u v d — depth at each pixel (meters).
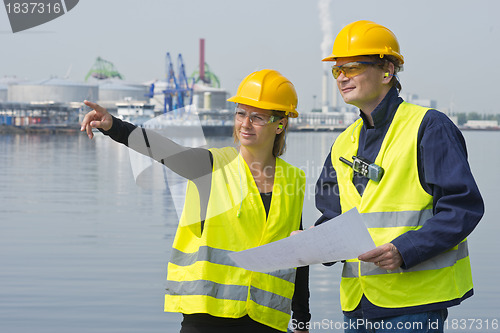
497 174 26.23
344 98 2.66
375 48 2.61
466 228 2.38
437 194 2.47
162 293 6.37
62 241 9.70
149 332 5.18
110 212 13.69
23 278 7.01
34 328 5.26
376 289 2.56
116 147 58.88
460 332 5.14
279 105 2.85
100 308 5.84
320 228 2.36
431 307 2.47
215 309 2.74
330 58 2.68
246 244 2.77
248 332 2.78
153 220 12.29
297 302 3.05
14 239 9.91
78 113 125.06
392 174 2.54
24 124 123.25
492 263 7.70
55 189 19.66
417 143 2.52
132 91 139.12
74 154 45.78
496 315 5.61
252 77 2.90
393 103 2.62
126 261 8.02
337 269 7.34
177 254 2.82
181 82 102.44
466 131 168.62
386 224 2.54
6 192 18.69
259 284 2.78
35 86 131.25
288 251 2.42
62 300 6.10
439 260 2.51
